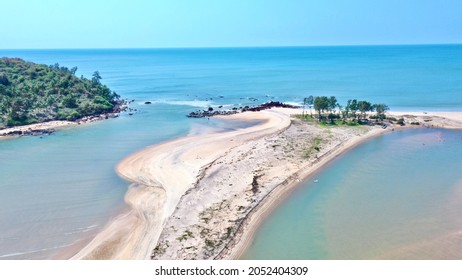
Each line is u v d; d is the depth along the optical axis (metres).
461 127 110.81
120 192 68.31
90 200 65.50
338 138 97.75
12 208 63.09
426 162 83.19
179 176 72.69
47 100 134.12
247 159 80.31
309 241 52.84
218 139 97.69
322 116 122.00
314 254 49.84
